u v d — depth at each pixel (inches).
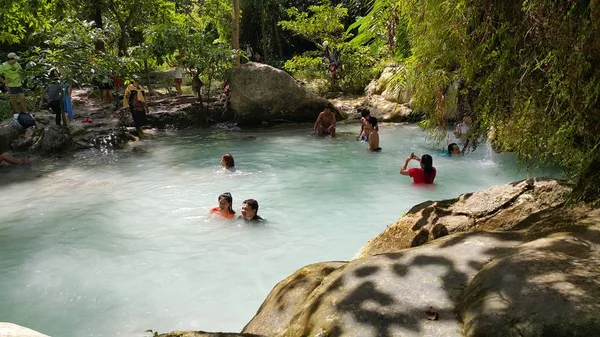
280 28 1177.4
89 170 394.3
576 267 82.8
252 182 354.0
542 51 112.5
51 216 286.4
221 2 835.4
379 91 692.1
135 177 370.9
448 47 131.3
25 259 227.9
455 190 326.3
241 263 222.4
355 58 749.9
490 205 156.9
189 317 177.5
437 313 86.6
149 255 231.8
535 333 70.8
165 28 594.9
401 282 97.6
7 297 191.9
